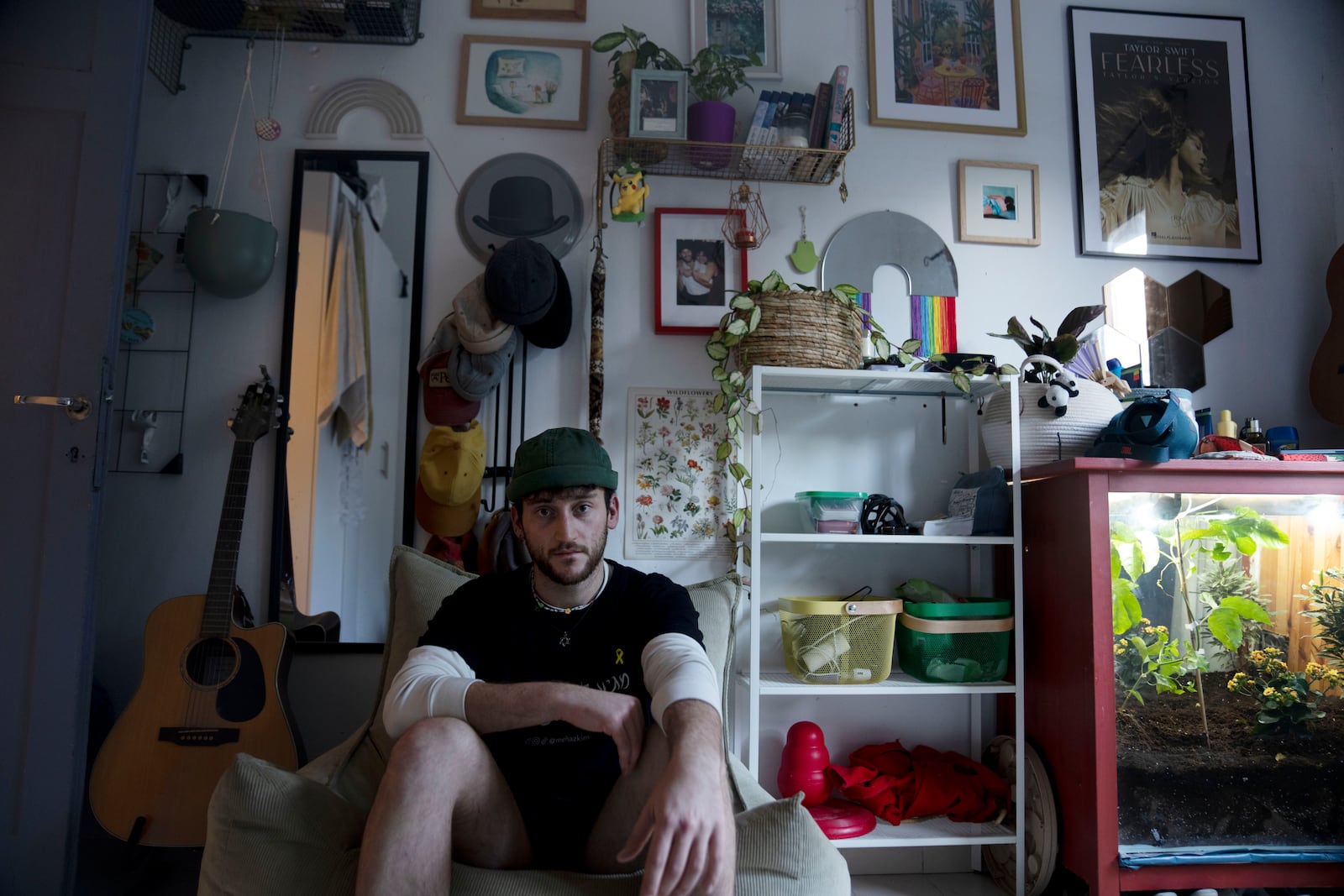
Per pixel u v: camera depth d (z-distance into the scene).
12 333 1.93
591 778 1.33
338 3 2.23
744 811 1.36
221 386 2.27
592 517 1.39
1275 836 1.91
